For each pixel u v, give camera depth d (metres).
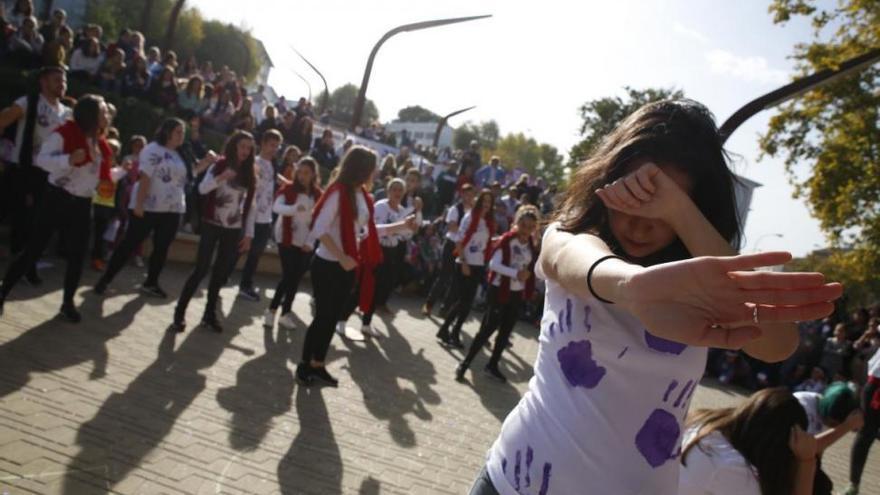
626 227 1.23
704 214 1.25
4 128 6.07
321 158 14.58
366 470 3.87
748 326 0.85
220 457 3.56
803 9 15.12
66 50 10.21
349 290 5.18
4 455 3.01
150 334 5.45
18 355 4.23
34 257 4.98
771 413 2.25
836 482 6.40
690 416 2.47
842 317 13.42
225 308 7.18
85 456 3.20
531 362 8.65
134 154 7.87
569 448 1.22
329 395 5.09
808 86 6.27
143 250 8.49
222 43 48.84
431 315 10.45
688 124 1.25
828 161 16.16
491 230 8.16
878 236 15.46
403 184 8.34
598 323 1.22
